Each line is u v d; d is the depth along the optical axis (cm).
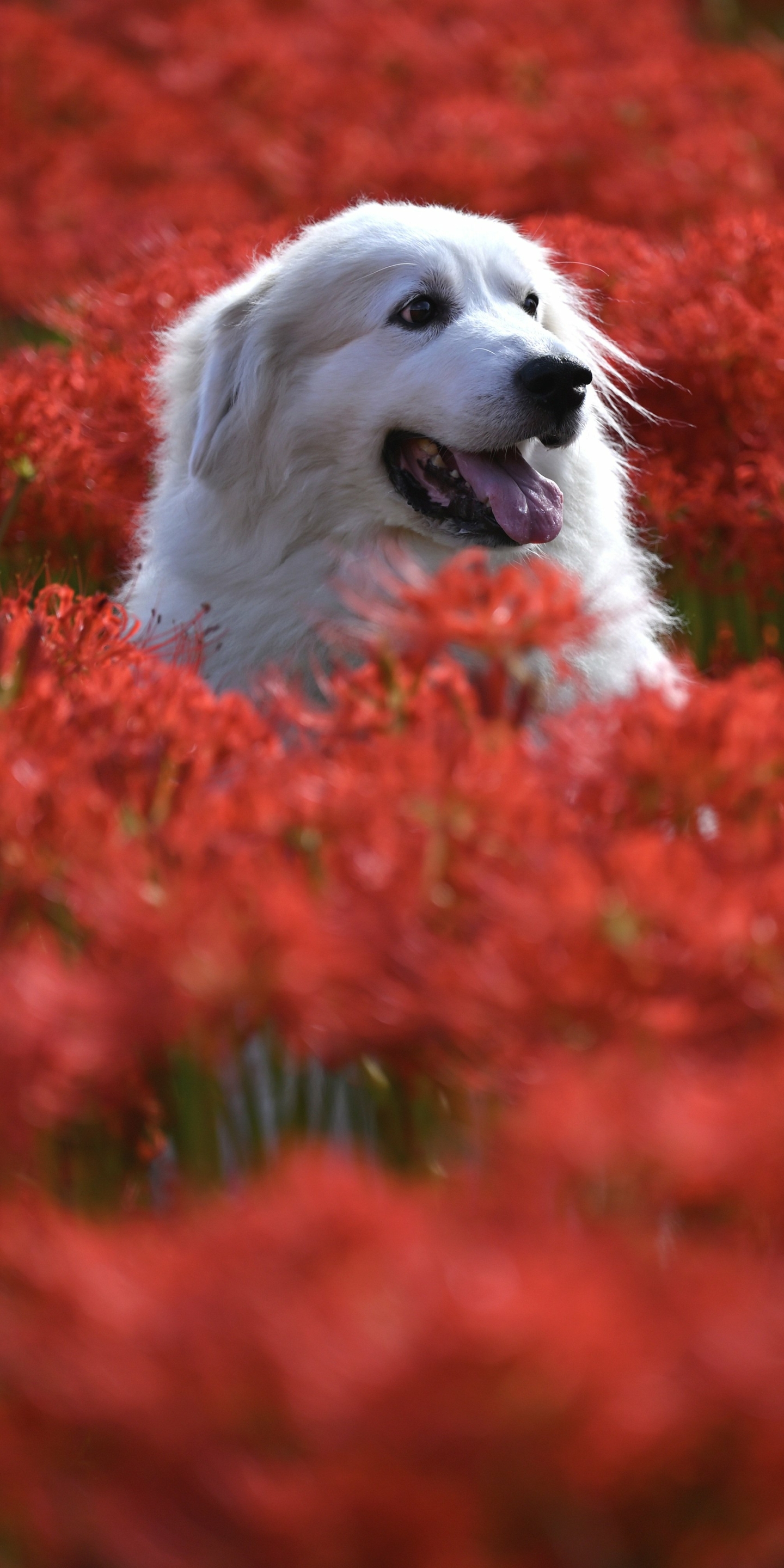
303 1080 361
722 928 287
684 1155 250
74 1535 239
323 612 695
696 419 818
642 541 834
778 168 1480
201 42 1883
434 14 1952
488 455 684
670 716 352
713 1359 220
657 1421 217
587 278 918
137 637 685
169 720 387
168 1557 221
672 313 826
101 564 882
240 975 284
